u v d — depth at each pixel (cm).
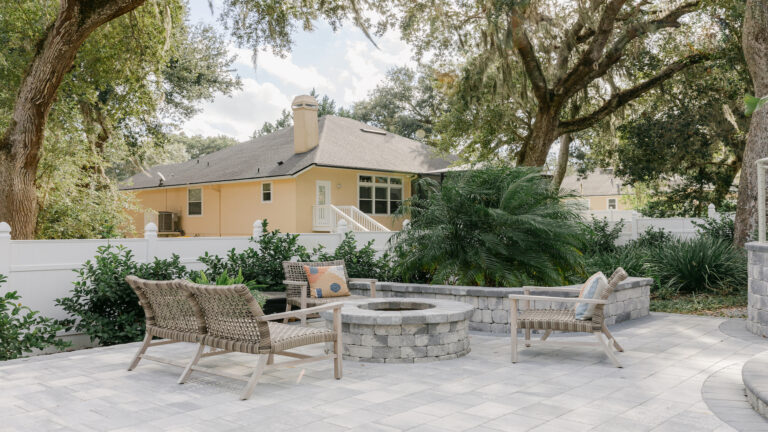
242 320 460
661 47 1828
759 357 507
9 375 526
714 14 1636
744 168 1284
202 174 2420
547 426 364
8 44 1368
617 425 366
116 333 733
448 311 604
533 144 1708
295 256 990
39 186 1407
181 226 2508
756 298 715
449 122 1906
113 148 1862
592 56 1573
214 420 385
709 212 1595
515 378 504
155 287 520
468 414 393
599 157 2283
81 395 454
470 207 869
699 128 1933
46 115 1096
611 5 1509
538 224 806
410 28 1556
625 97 1781
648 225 1695
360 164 2094
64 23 1052
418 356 584
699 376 505
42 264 727
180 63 2175
